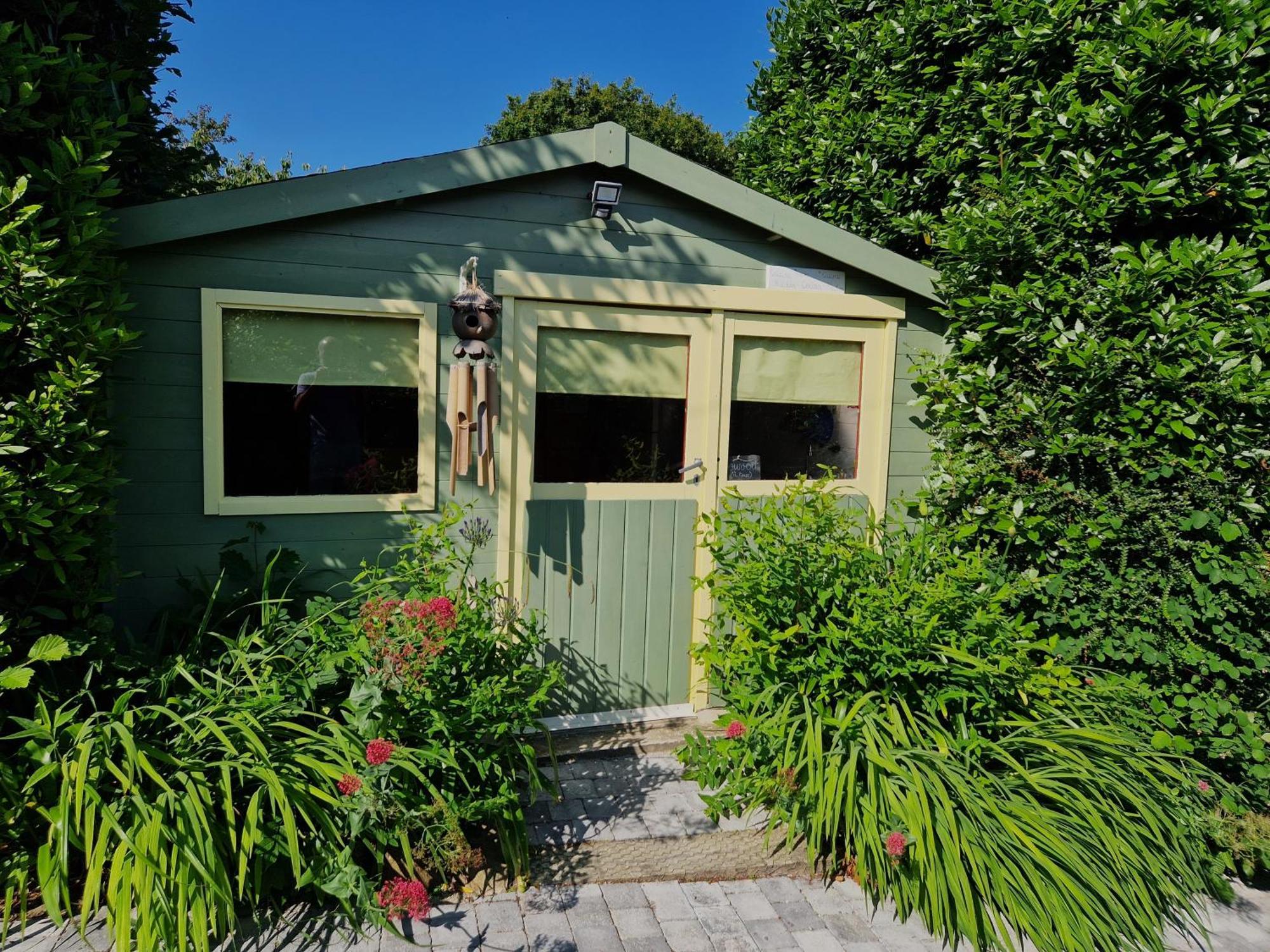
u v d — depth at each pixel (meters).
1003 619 3.72
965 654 3.34
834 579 3.65
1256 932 3.07
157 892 2.27
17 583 2.98
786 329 4.61
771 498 3.92
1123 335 4.17
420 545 3.49
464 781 3.01
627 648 4.36
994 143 5.32
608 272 4.24
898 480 4.93
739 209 4.29
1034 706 3.65
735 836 3.33
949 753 3.23
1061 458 4.27
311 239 3.74
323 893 2.76
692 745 3.53
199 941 2.23
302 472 3.87
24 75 2.81
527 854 3.04
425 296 3.95
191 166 4.86
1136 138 4.16
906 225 5.91
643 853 3.22
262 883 2.63
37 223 2.92
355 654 3.02
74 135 3.03
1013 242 4.34
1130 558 4.11
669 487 4.44
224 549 3.68
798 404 4.71
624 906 2.94
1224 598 3.81
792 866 3.23
